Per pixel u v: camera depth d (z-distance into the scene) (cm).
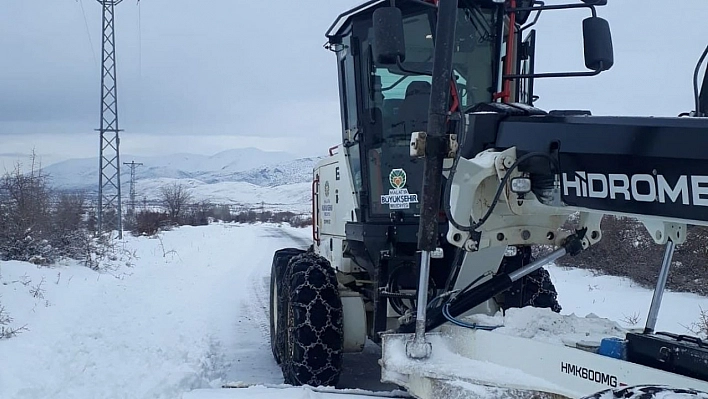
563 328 353
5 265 1249
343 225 632
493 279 403
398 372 372
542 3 433
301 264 575
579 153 299
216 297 1242
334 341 537
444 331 399
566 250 374
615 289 1121
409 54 527
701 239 1039
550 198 325
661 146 259
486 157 345
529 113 354
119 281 1383
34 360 694
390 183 546
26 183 1562
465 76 522
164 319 973
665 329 785
